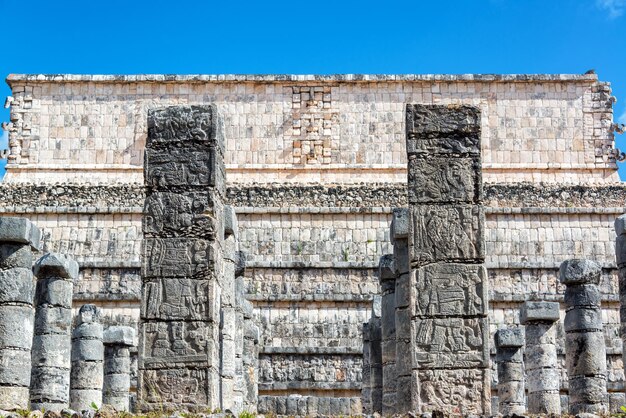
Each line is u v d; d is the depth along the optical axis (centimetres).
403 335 2119
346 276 4016
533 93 4575
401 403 2089
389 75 4559
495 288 3988
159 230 1916
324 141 4525
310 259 4128
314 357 3759
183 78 4538
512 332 2834
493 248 4134
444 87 4578
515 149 4522
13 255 2008
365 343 3130
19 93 4541
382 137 4528
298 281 4009
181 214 1917
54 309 2311
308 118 4547
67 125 4516
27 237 2009
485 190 4256
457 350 1877
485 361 1870
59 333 2306
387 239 4159
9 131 4497
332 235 4166
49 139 4503
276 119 4544
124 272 3981
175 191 1930
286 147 4519
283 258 4128
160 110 1959
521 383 2823
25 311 1998
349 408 3175
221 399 2230
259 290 3994
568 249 4138
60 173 4469
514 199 4241
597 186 4275
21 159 4478
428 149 1958
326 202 4238
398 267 2162
